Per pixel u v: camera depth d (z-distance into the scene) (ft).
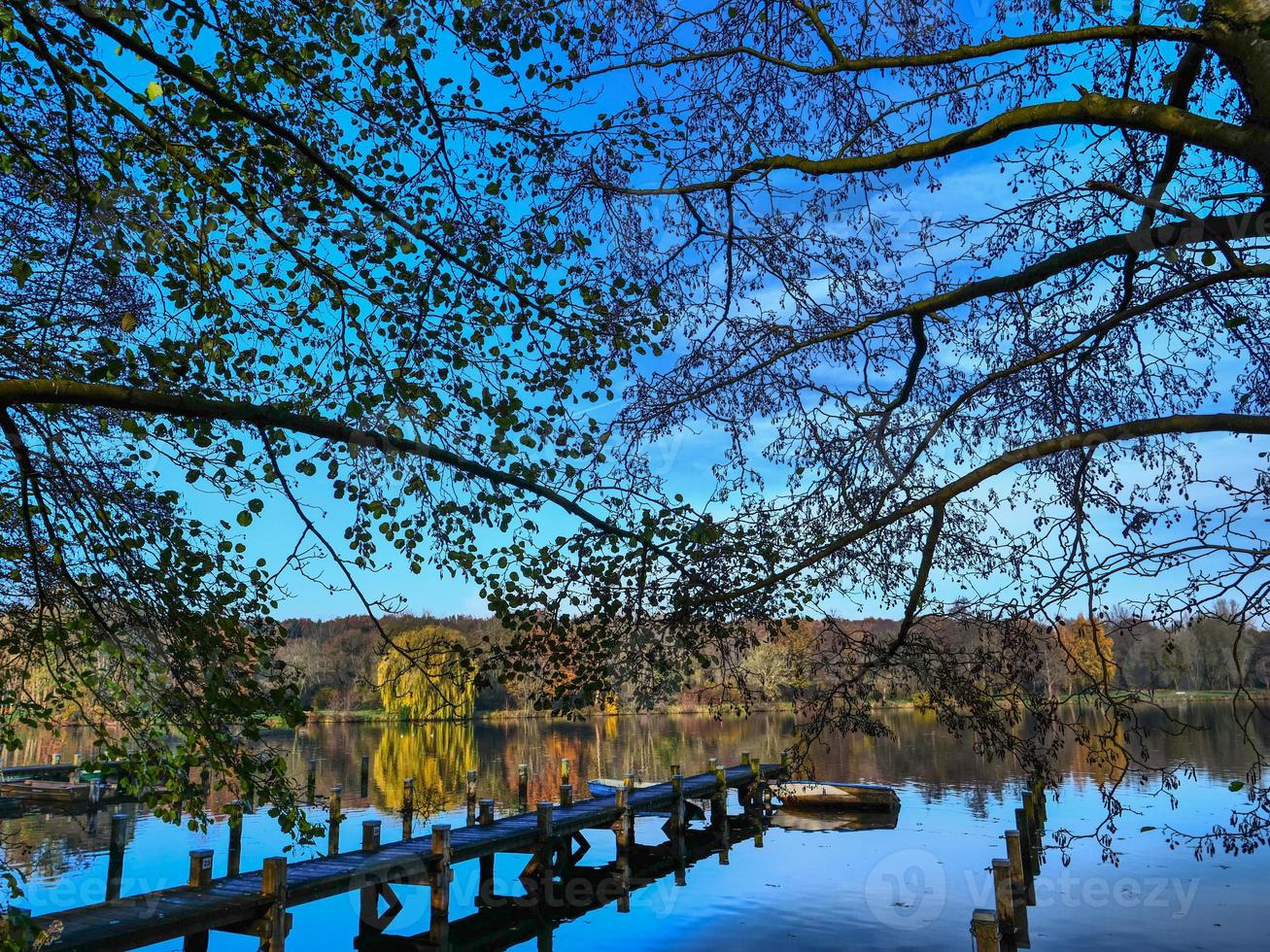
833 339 22.49
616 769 116.78
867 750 131.03
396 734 185.68
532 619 20.83
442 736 179.52
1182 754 103.24
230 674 20.53
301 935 48.29
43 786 89.61
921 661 19.81
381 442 17.29
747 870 61.72
